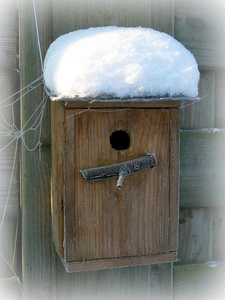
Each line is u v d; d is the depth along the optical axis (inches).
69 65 42.9
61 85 42.7
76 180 44.0
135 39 43.8
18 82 49.9
